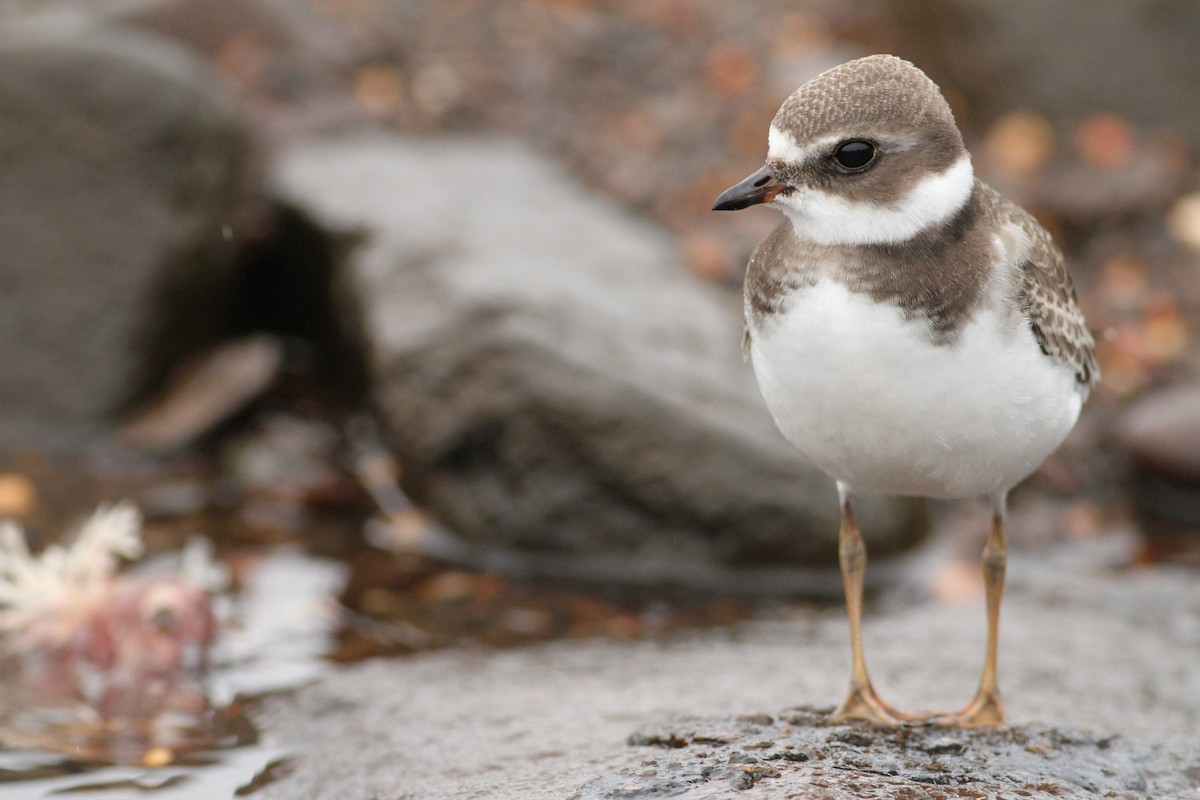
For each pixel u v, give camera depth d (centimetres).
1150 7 1728
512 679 910
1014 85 1762
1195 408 1340
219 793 797
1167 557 1258
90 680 979
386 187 1488
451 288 1273
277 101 1703
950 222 652
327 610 1109
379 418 1278
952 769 634
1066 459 1380
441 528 1247
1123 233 1641
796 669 914
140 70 1360
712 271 1546
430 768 734
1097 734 716
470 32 1916
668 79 1870
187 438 1350
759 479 1176
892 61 681
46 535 1201
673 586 1180
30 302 1355
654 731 709
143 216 1362
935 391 635
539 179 1602
